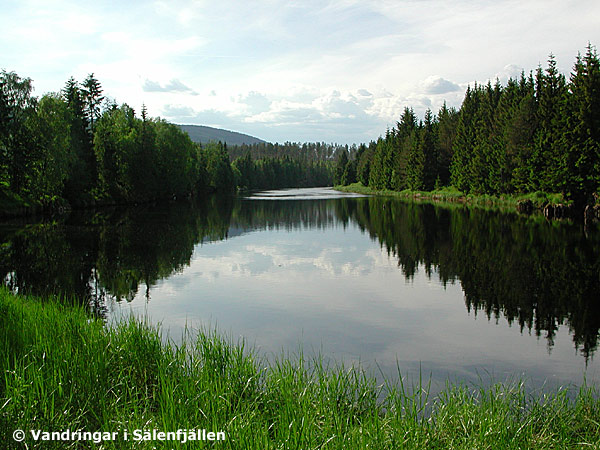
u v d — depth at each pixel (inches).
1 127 1761.8
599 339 460.1
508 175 2401.6
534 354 421.7
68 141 2046.0
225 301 610.2
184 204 2753.4
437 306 582.9
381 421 233.6
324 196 3841.0
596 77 1748.3
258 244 1139.3
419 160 3447.3
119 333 340.8
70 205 2143.2
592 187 1724.9
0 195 1771.7
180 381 273.9
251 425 219.6
